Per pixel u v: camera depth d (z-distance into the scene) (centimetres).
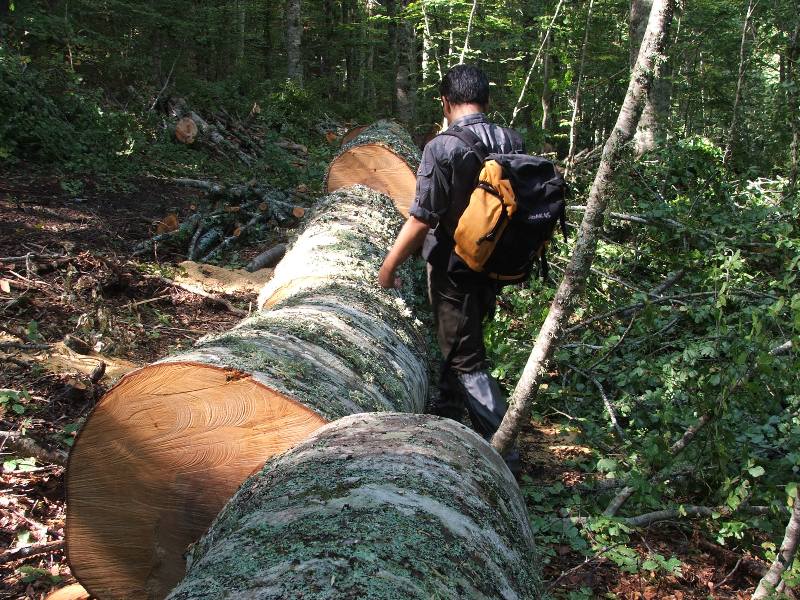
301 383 228
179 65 1380
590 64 1029
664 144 596
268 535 147
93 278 517
